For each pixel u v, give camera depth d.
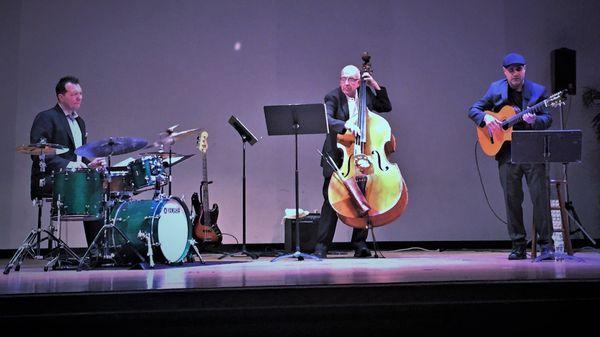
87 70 7.40
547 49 7.66
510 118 4.65
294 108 4.77
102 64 7.42
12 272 4.22
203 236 6.41
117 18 7.46
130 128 7.41
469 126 7.57
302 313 2.88
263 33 7.55
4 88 7.31
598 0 7.74
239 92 7.51
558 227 5.45
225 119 7.49
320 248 5.39
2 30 7.34
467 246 7.49
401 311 2.91
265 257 6.26
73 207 4.36
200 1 7.54
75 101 5.19
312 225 6.46
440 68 7.58
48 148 4.53
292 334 2.88
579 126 7.60
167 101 7.46
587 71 7.66
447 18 7.61
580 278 3.05
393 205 4.93
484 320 2.94
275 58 7.54
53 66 7.38
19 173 7.29
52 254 5.73
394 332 2.91
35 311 2.77
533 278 3.06
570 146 4.23
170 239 4.59
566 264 4.06
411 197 7.49
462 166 7.54
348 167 5.06
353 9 7.58
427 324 2.92
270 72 7.53
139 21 7.48
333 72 7.55
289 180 7.48
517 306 2.94
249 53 7.54
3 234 7.23
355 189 4.91
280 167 7.48
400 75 7.55
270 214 7.45
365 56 5.24
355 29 7.57
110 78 7.42
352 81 5.30
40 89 7.35
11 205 7.25
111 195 4.93
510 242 7.52
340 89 5.46
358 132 4.97
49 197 4.79
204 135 6.51
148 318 2.81
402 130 7.52
